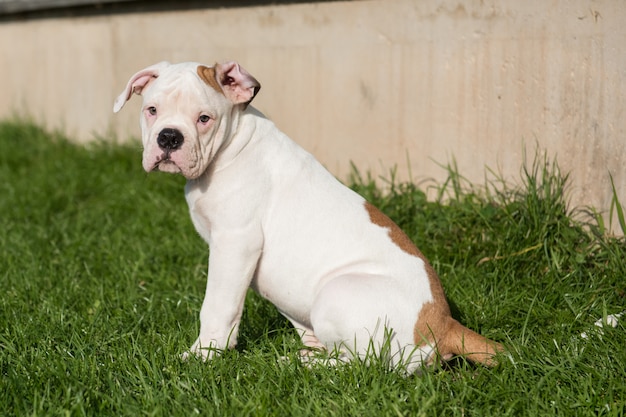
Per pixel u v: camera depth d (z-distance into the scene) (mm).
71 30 9633
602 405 3324
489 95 5539
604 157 4840
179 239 5918
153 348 3926
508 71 5383
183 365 3746
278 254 3912
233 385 3461
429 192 6012
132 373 3631
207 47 7820
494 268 4871
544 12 5105
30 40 10422
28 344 3977
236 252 3852
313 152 6969
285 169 3979
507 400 3389
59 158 8625
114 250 5758
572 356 3713
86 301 4805
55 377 3580
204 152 3771
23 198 7277
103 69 9219
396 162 6281
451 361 3924
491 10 5441
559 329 4004
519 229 4984
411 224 5605
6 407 3316
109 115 9234
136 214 6664
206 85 3779
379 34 6234
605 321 3934
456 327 3766
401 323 3635
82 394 3387
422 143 6059
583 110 4941
